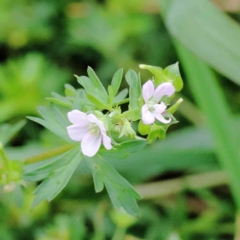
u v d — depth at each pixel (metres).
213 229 0.40
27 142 0.42
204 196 0.41
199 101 0.38
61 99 0.32
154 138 0.30
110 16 0.45
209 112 0.37
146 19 0.45
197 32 0.38
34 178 0.31
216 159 0.40
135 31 0.45
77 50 0.46
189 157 0.40
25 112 0.43
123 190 0.31
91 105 0.31
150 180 0.42
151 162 0.40
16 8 0.46
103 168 0.31
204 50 0.38
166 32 0.45
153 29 0.45
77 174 0.39
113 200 0.31
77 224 0.39
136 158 0.40
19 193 0.34
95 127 0.30
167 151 0.40
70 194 0.40
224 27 0.38
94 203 0.40
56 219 0.39
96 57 0.46
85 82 0.31
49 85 0.43
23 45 0.46
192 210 0.42
